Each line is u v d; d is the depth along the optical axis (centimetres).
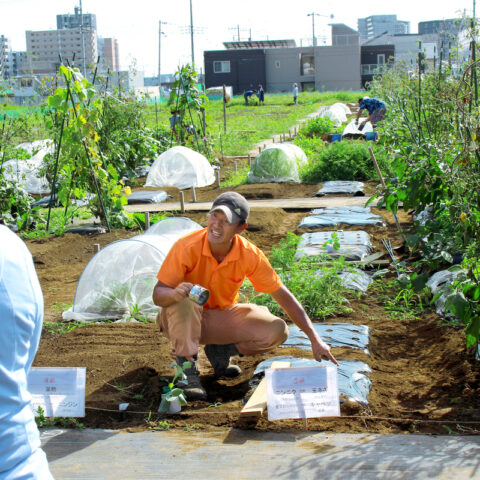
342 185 1299
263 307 432
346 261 724
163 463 325
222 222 379
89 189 1026
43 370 364
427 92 1022
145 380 435
